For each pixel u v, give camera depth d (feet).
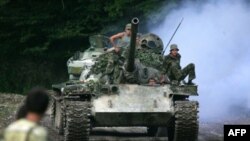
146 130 78.54
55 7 141.38
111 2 136.87
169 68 68.13
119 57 65.67
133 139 66.28
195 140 62.80
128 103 62.08
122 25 137.28
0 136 26.13
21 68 145.59
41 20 140.97
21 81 145.59
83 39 143.33
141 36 71.82
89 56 92.63
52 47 143.43
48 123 84.02
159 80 66.28
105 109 61.11
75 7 140.87
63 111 62.95
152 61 68.54
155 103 62.44
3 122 80.28
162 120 62.90
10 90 144.66
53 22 142.00
